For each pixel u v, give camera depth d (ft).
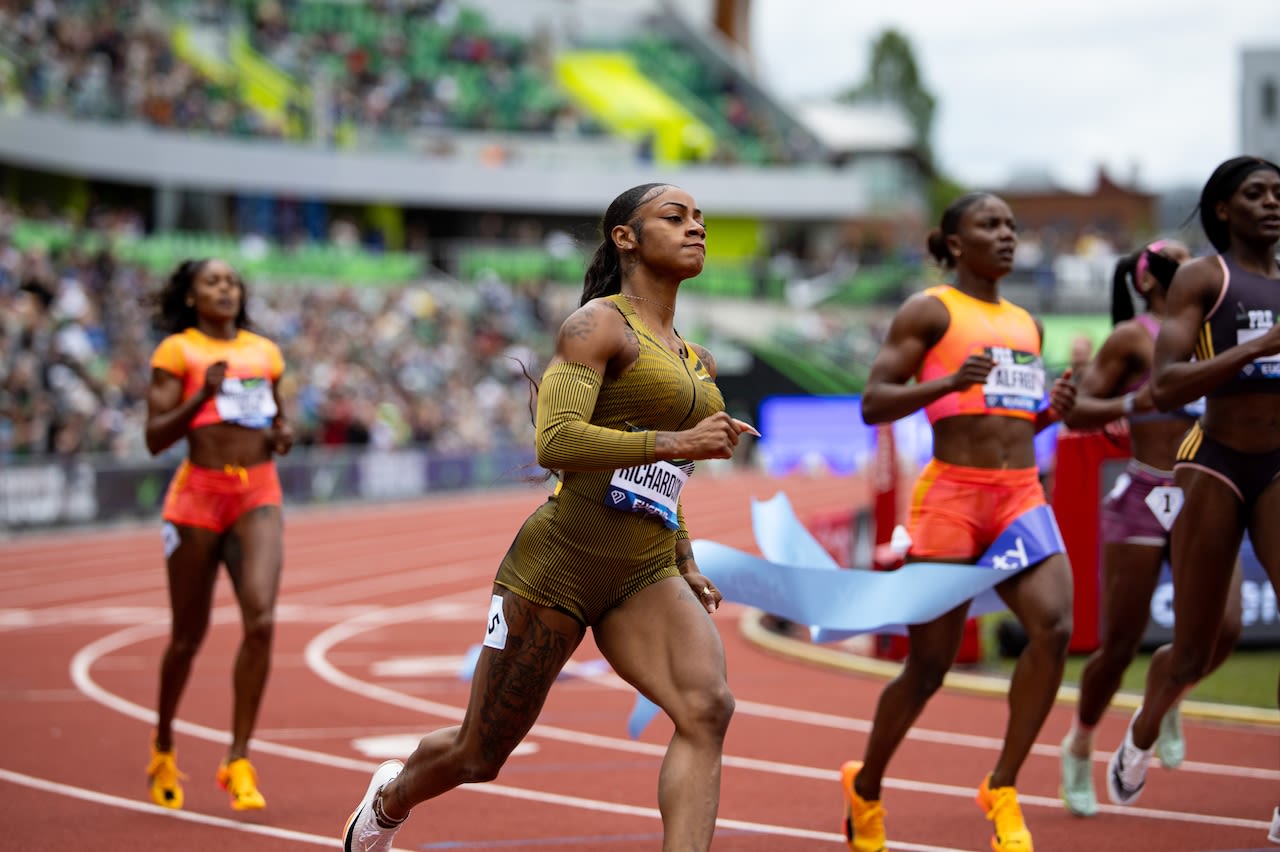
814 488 370.12
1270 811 73.15
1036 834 69.15
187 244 377.30
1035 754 88.43
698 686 47.75
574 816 74.64
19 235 318.86
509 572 49.49
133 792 80.12
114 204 435.12
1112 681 72.64
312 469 295.69
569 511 48.62
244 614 74.69
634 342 48.52
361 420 324.19
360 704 107.96
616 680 118.93
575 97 586.45
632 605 49.34
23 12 376.68
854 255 569.23
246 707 74.28
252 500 77.10
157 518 265.75
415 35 557.74
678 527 51.01
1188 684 65.87
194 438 76.89
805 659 126.72
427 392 372.58
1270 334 57.77
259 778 83.71
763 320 487.61
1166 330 62.49
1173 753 77.77
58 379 267.59
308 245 452.76
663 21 646.33
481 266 467.11
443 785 51.08
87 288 322.75
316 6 545.85
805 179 567.59
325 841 69.92
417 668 125.59
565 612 48.91
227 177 434.30
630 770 85.46
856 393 449.06
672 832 46.11
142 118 410.11
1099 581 125.29
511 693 49.16
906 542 67.36
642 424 49.11
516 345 431.84
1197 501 63.26
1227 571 63.36
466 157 506.07
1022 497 65.77
